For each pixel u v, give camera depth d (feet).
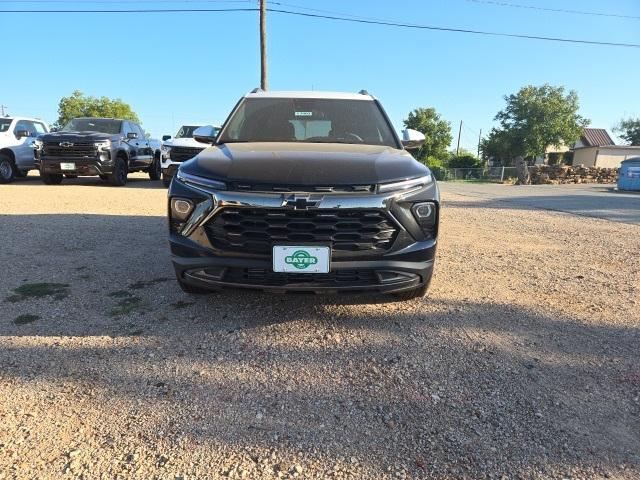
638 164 67.00
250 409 8.27
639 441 7.62
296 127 15.29
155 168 55.57
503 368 9.73
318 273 10.41
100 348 10.28
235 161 11.30
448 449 7.34
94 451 7.17
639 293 14.61
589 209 36.70
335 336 11.05
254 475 6.75
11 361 9.66
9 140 45.98
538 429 7.84
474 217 30.71
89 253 17.84
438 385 9.07
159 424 7.82
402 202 10.63
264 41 74.74
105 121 47.39
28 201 31.55
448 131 221.46
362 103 16.67
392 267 10.59
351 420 8.02
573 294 14.35
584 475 6.86
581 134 175.73
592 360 10.14
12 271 15.40
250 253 10.50
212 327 11.41
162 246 19.08
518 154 172.45
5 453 7.06
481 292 14.33
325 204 10.19
